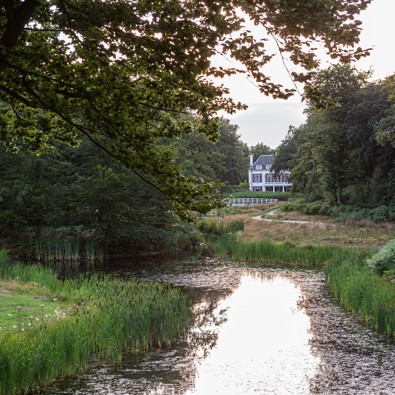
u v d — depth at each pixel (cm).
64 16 707
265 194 9656
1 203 3556
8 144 931
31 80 718
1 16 723
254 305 1745
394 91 3031
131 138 761
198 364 1123
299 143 7444
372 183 5022
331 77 5181
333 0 586
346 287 1691
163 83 766
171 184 748
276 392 962
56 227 3694
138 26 681
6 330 1102
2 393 872
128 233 3484
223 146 9219
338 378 1030
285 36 644
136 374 1054
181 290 2048
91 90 741
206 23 663
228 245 3388
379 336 1340
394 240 2070
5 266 2083
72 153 3875
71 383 995
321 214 5384
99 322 1173
